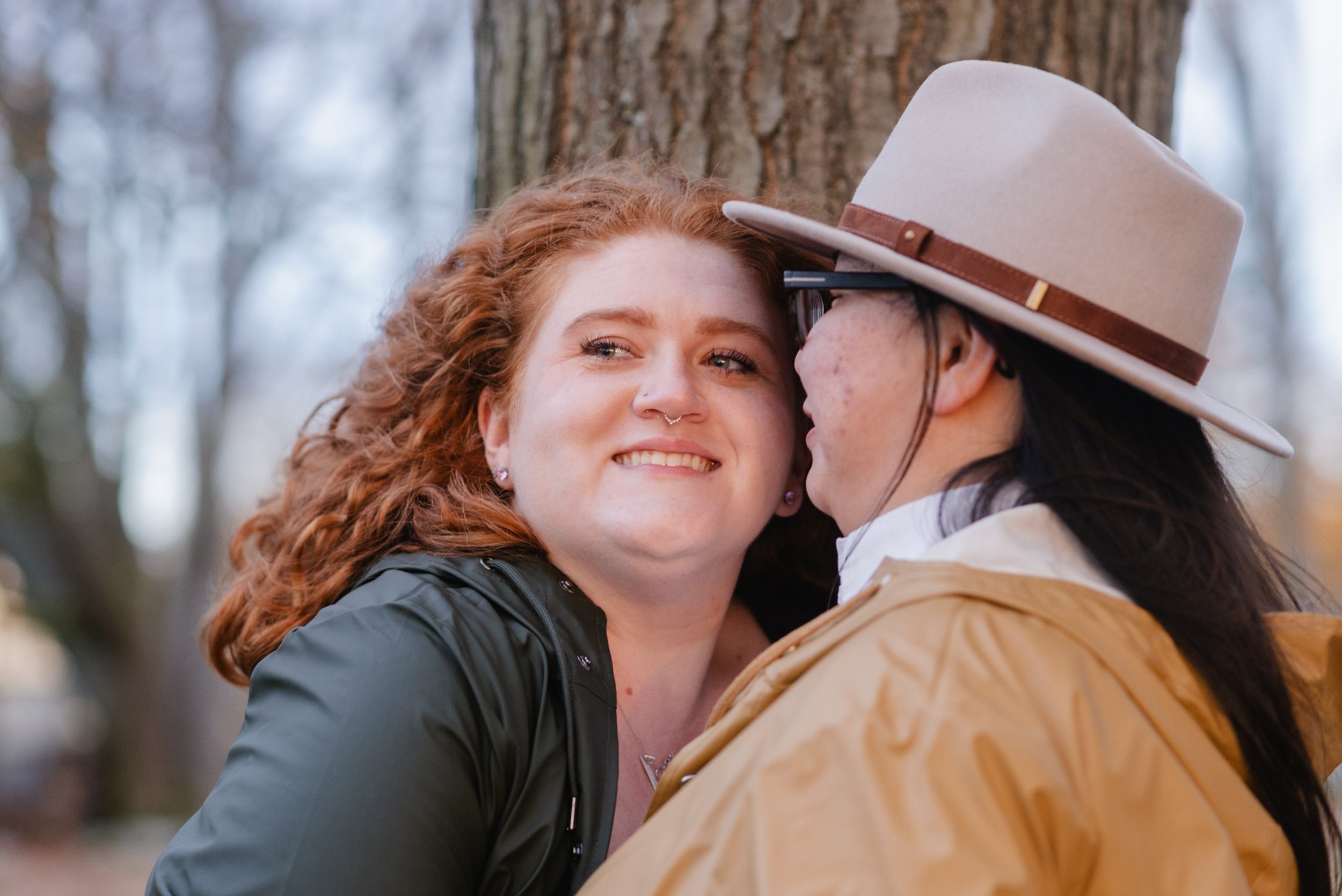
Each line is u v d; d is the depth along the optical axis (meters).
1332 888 1.38
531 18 2.29
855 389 1.46
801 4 2.14
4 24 12.49
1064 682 1.13
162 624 14.24
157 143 12.94
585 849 1.51
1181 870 1.10
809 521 2.03
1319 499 13.84
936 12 2.12
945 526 1.37
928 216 1.41
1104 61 2.20
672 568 1.66
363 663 1.46
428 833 1.38
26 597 14.18
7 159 12.74
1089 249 1.34
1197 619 1.25
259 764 1.41
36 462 13.86
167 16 12.88
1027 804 1.06
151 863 10.83
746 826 1.11
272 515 2.10
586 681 1.58
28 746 13.55
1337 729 1.49
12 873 10.14
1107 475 1.30
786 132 2.13
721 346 1.74
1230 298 13.04
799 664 1.27
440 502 1.78
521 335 1.82
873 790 1.07
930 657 1.15
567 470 1.67
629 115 2.20
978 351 1.38
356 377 2.09
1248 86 12.87
